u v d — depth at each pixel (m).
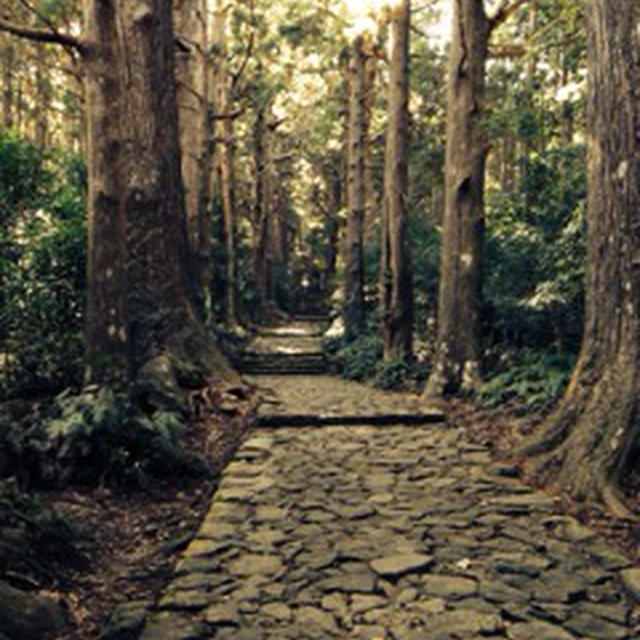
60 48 20.25
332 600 3.54
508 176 21.73
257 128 26.64
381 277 14.73
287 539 4.46
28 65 23.45
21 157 8.64
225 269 21.20
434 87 22.77
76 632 3.38
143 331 8.96
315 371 16.73
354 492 5.57
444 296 10.68
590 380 5.99
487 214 13.08
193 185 16.69
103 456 5.81
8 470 5.42
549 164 11.39
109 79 7.08
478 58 10.49
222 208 22.30
